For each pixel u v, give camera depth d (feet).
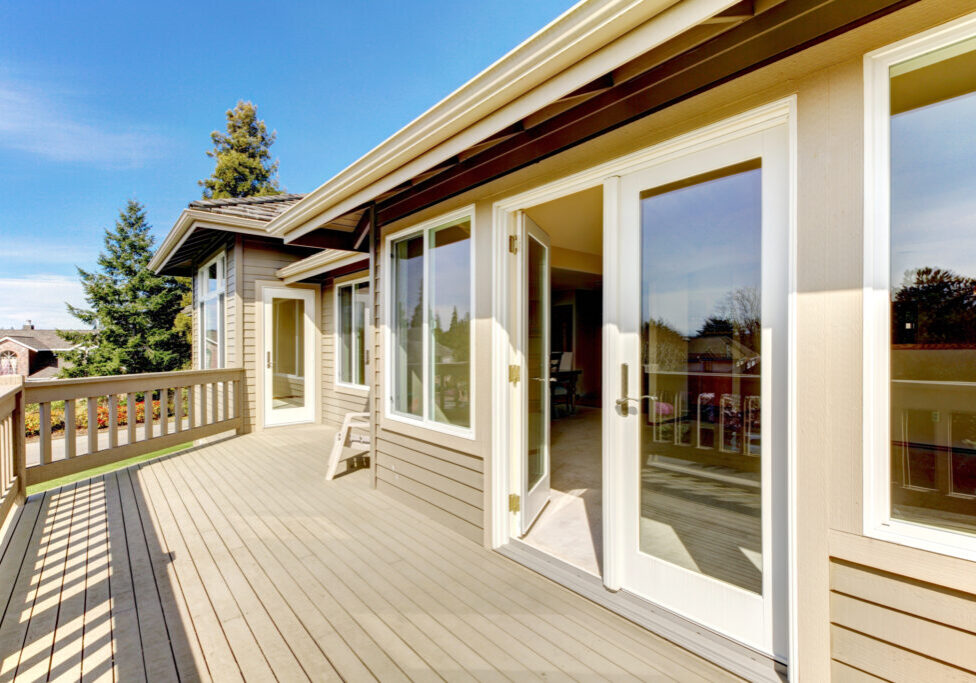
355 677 5.25
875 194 4.38
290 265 20.04
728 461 5.75
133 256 52.80
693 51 5.17
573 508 10.36
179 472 13.82
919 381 4.26
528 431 9.06
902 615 4.25
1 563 8.07
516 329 8.70
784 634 5.16
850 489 4.52
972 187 4.09
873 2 4.19
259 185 65.41
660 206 6.32
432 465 10.02
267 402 20.39
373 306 11.98
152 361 50.03
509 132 7.07
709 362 5.90
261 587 7.21
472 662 5.48
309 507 10.77
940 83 4.18
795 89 4.88
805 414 4.80
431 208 10.00
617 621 6.25
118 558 8.22
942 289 4.19
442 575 7.56
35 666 5.48
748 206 5.53
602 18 4.64
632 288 6.58
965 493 4.08
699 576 5.91
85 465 13.00
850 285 4.52
